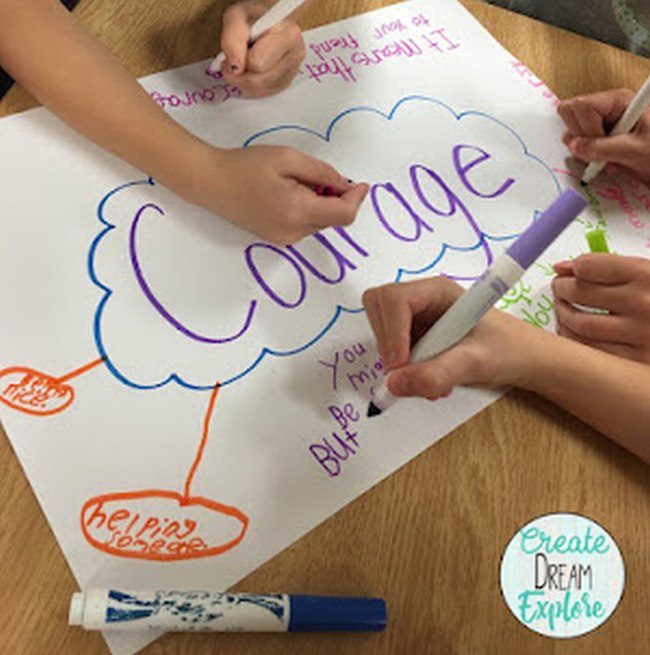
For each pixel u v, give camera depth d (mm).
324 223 499
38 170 484
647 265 511
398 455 442
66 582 374
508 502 445
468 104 607
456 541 427
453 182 563
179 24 587
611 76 659
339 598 387
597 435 480
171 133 501
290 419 436
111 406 416
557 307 524
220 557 393
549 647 412
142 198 491
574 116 602
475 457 454
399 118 584
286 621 376
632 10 745
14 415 403
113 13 576
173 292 461
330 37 609
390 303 453
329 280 494
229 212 493
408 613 404
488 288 392
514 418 473
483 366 457
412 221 535
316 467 426
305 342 464
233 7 582
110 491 395
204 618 366
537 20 733
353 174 547
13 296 436
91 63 510
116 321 441
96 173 494
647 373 495
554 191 581
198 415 424
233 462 416
